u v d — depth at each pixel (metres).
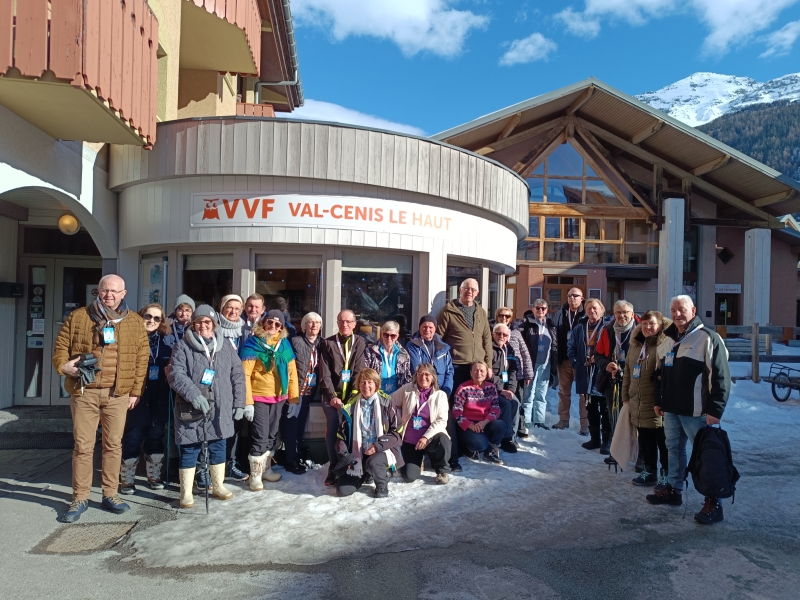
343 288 6.16
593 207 20.70
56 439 6.38
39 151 5.00
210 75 9.52
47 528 4.00
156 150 5.89
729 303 22.89
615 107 18.89
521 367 6.69
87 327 4.24
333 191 5.92
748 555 3.75
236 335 5.05
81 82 4.00
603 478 5.33
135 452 4.79
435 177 6.35
